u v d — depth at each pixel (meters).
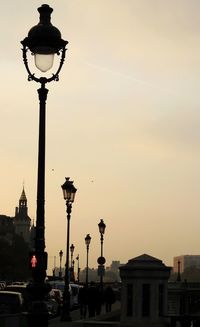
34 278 14.16
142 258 27.69
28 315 14.03
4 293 32.94
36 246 14.29
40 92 14.72
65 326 32.69
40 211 14.41
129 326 27.11
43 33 14.15
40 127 14.67
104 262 53.47
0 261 194.38
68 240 41.41
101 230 55.34
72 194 40.03
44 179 14.58
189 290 35.72
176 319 24.89
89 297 44.50
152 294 27.25
